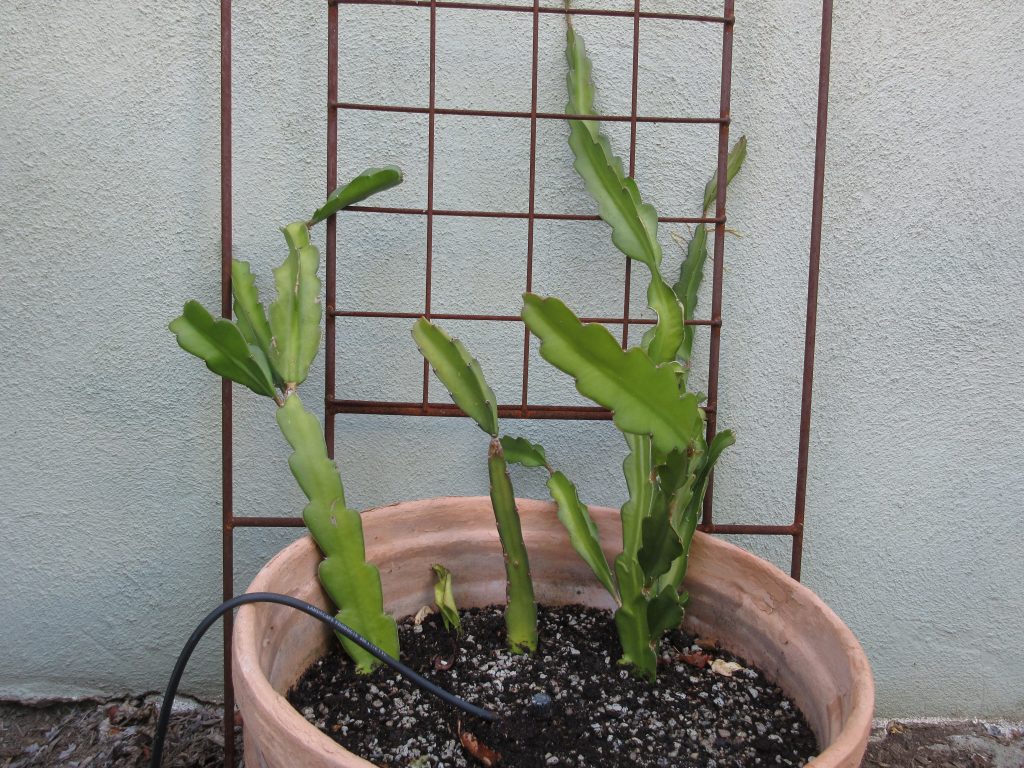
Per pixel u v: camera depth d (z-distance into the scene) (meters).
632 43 1.06
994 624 1.19
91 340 1.09
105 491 1.12
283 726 0.68
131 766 1.10
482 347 1.11
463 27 1.05
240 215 1.07
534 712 0.84
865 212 1.10
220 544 1.14
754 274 1.11
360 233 1.08
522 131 1.07
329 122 0.97
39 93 1.03
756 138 1.08
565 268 1.10
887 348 1.13
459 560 0.99
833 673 0.81
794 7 1.06
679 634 0.96
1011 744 1.19
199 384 1.11
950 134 1.08
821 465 1.15
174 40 1.03
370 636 0.89
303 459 0.88
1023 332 1.12
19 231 1.06
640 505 0.92
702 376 1.13
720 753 0.80
